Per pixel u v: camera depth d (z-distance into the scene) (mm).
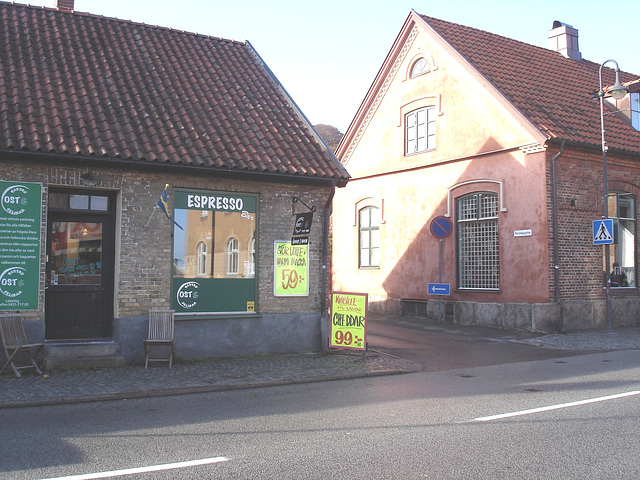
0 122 10602
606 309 17000
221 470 5449
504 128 17594
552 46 23891
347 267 23391
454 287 18984
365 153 22797
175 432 6902
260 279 12781
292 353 12992
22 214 10656
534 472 5340
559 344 14719
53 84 12117
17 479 5191
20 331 10375
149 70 13961
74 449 6184
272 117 14320
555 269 16484
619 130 18766
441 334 16641
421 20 20469
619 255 18438
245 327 12570
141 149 11328
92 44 14023
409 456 5836
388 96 21906
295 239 12844
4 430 7043
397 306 20922
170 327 11430
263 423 7332
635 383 9703
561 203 16734
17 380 9797
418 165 20438
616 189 18250
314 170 12992
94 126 11344
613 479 5148
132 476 5281
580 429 6797
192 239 12117
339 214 23922
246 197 12711
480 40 21078
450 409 7977
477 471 5375
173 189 11945
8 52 12539
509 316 17094
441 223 18344
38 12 14305
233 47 16547
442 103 19719
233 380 10203
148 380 10039
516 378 10500
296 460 5746
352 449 6105
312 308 13352
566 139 16484
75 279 11477
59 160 10758
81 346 11031
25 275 10656
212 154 12016
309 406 8359
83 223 11578
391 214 21578
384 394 9227
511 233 17344
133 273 11523
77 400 8719
